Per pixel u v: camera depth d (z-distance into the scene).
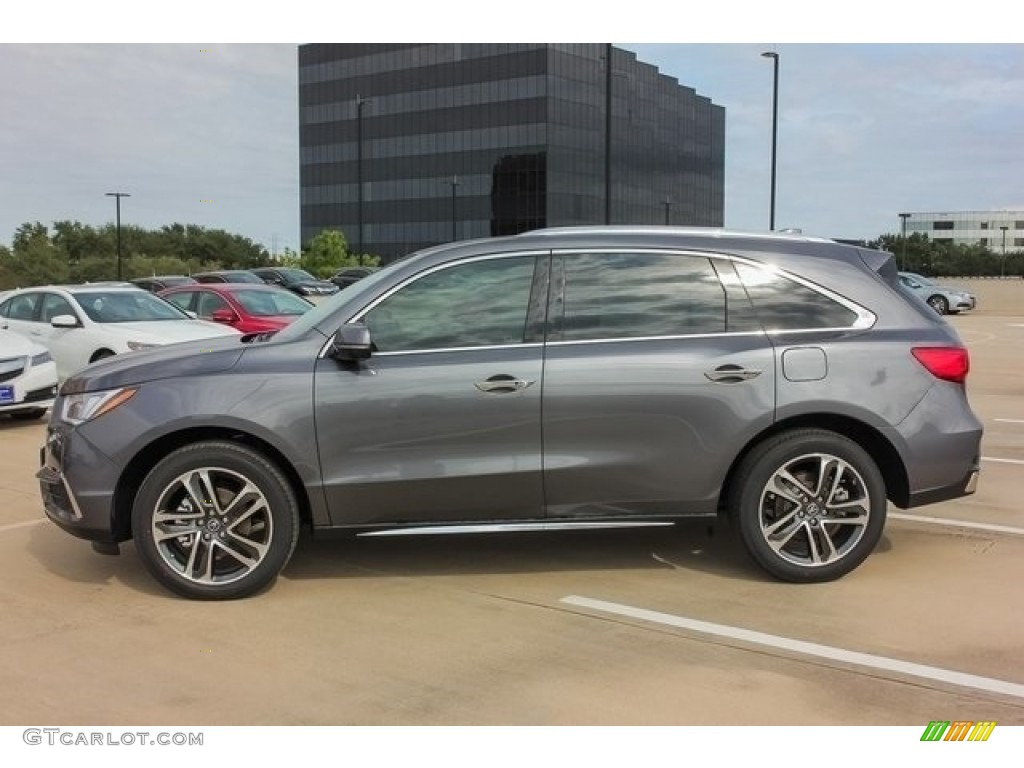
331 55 107.25
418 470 4.72
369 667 3.97
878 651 4.11
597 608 4.65
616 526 4.86
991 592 4.85
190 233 121.19
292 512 4.78
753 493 4.86
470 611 4.62
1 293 13.36
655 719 3.51
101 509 4.69
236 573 4.77
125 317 12.38
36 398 10.30
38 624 4.46
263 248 123.25
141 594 4.88
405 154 102.44
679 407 4.75
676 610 4.62
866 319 4.95
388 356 4.75
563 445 4.75
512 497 4.79
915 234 113.25
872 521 4.89
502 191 95.31
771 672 3.90
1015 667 3.95
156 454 4.83
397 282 4.86
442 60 98.50
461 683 3.81
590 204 96.00
